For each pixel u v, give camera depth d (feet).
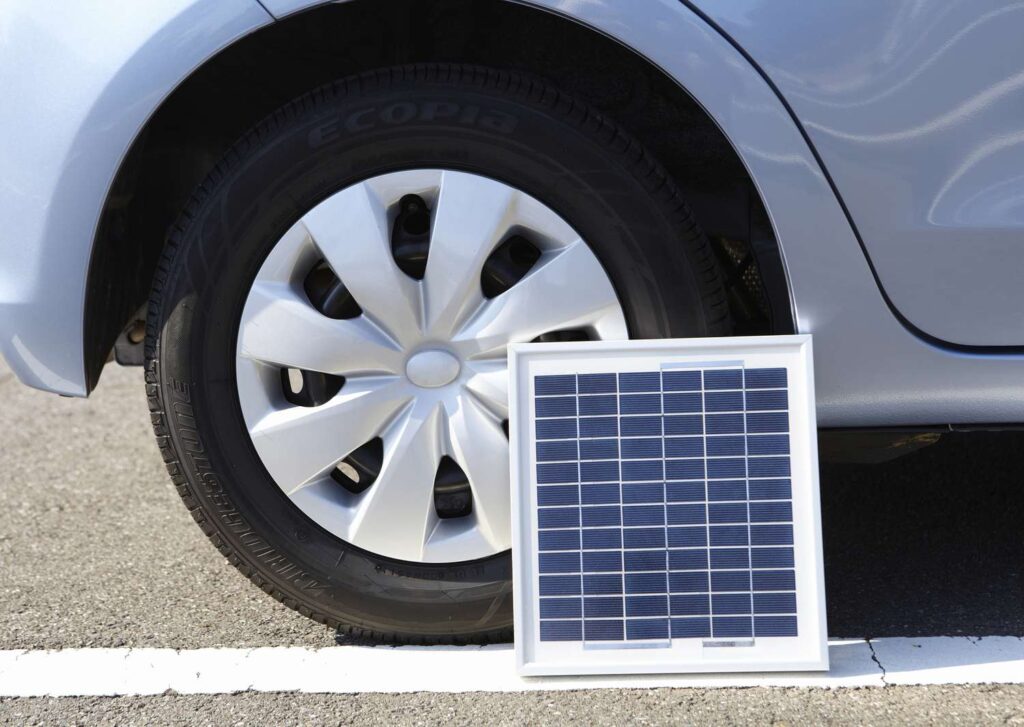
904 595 6.60
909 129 5.32
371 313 5.60
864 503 8.04
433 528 5.84
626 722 5.28
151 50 5.34
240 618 6.57
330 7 5.52
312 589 5.87
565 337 6.05
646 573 5.70
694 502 5.70
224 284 5.60
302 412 5.69
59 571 7.36
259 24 5.31
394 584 5.86
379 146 5.50
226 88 6.15
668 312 5.67
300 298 5.65
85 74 5.38
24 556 7.63
